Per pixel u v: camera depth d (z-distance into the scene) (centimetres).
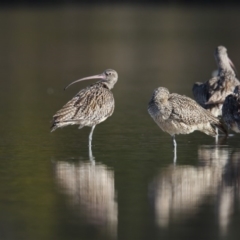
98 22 6284
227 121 1659
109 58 4016
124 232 1074
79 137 1802
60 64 3769
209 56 4016
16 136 1820
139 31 5484
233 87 1859
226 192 1265
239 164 1472
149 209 1173
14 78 3225
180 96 1602
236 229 1083
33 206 1193
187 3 8081
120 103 2467
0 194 1262
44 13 7181
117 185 1314
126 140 1756
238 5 7662
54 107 2384
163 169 1435
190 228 1087
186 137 1786
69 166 1467
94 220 1124
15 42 4828
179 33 5269
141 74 3366
